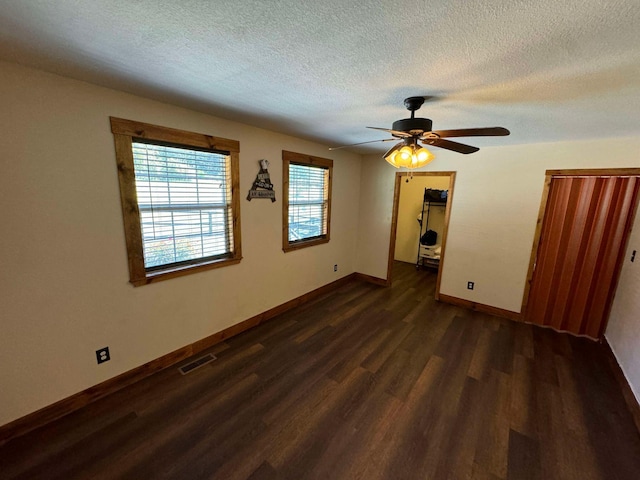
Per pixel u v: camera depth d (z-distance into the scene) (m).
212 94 2.01
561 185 3.27
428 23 1.11
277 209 3.42
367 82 1.72
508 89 1.74
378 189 4.78
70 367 2.00
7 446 1.75
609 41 1.17
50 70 1.66
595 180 3.08
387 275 4.90
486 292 3.88
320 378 2.47
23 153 1.66
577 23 1.06
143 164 2.25
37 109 1.68
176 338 2.62
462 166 3.84
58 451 1.74
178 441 1.82
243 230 3.04
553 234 3.37
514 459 1.75
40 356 1.86
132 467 1.65
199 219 2.69
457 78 1.61
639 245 2.66
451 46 1.28
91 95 1.88
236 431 1.91
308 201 4.00
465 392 2.33
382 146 4.02
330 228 4.41
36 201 1.74
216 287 2.89
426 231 6.18
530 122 2.45
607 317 3.15
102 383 2.18
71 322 1.97
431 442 1.85
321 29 1.17
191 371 2.52
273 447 1.80
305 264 4.05
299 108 2.29
